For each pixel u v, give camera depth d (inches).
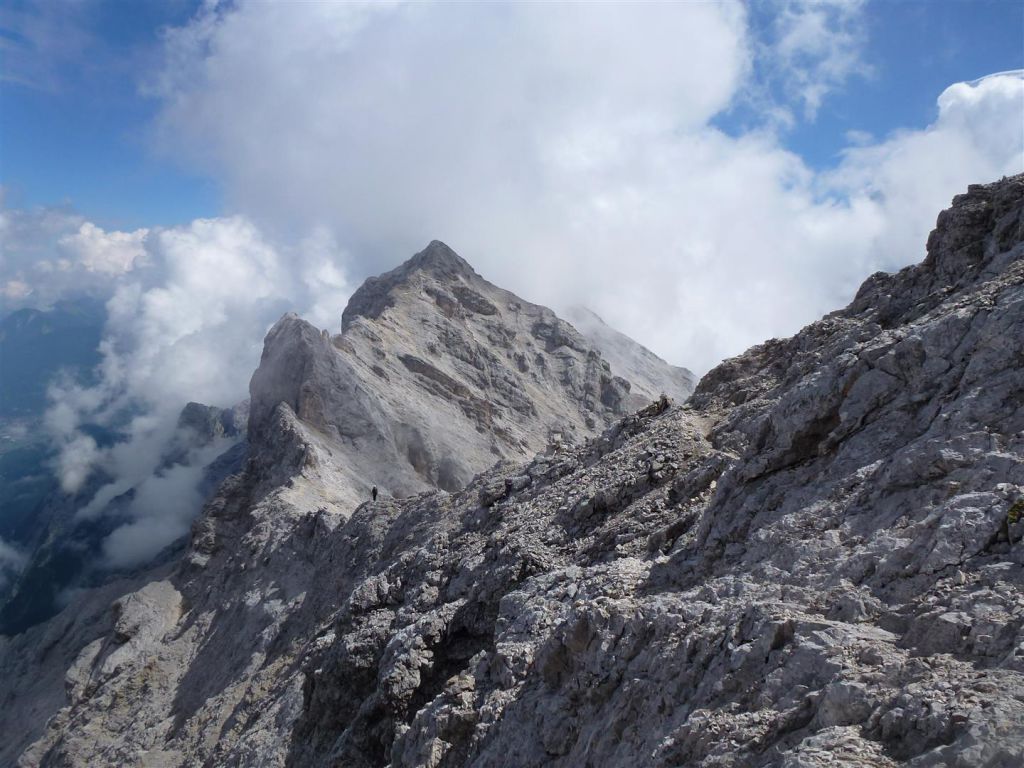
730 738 468.8
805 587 582.6
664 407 1531.7
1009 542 506.6
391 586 1422.2
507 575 1106.7
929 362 743.7
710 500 853.8
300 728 1343.5
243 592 2748.5
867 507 649.6
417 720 890.1
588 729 649.0
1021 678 396.5
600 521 1172.5
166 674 2586.1
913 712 402.6
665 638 628.1
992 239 1043.9
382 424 4761.3
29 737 3129.9
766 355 1482.5
